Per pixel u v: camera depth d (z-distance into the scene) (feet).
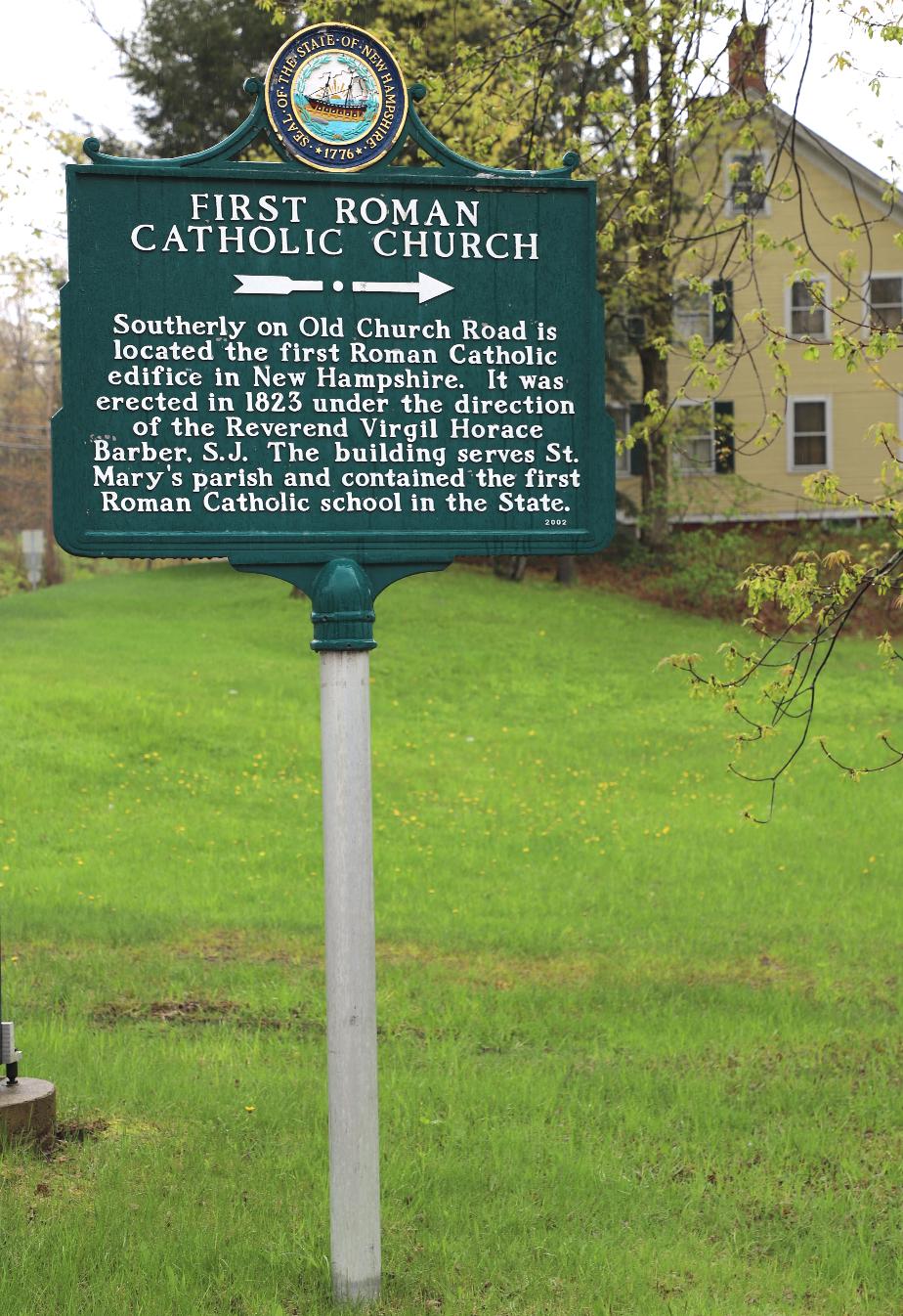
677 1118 26.18
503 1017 32.68
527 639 100.89
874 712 87.04
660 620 113.60
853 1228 21.59
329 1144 18.20
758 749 75.97
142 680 79.51
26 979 34.81
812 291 30.14
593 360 19.31
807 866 52.13
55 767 62.08
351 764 18.02
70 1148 23.32
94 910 42.68
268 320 18.61
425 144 18.98
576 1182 22.66
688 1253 20.30
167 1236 19.79
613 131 42.22
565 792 65.57
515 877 50.14
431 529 18.99
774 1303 18.89
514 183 19.01
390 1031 31.63
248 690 80.48
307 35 18.57
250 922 42.16
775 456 132.98
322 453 18.74
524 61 41.81
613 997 34.91
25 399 234.17
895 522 27.84
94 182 18.28
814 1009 34.09
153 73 116.37
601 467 19.31
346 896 17.99
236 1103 25.81
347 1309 17.80
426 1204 21.71
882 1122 26.09
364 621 18.08
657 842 56.18
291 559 18.62
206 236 18.47
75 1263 18.84
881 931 42.80
